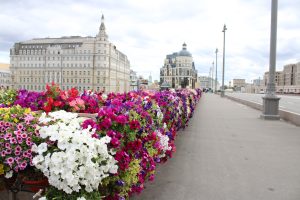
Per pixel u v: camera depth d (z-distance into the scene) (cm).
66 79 10819
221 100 4541
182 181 583
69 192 319
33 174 369
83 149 325
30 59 10900
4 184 389
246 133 1185
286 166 699
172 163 716
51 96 689
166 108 848
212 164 710
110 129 399
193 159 756
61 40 11244
